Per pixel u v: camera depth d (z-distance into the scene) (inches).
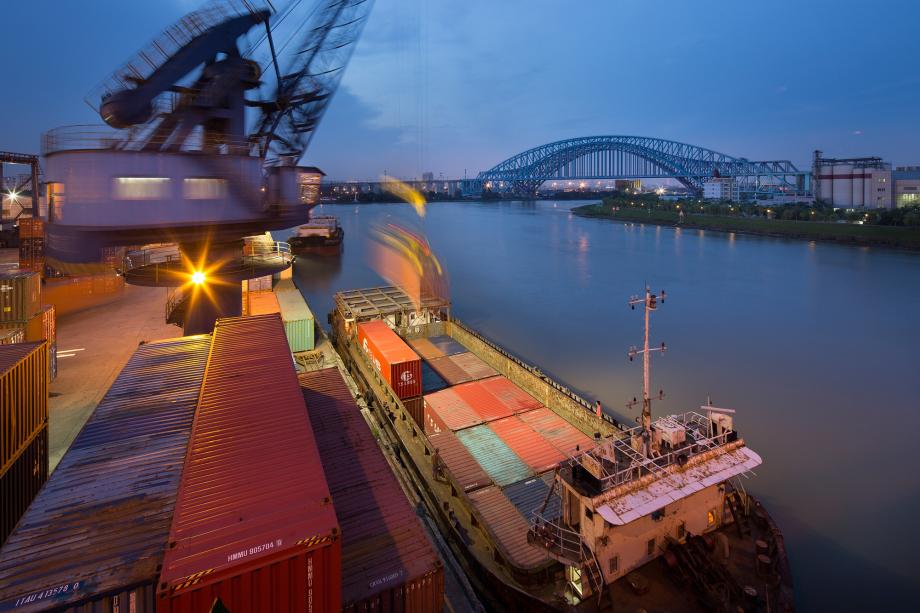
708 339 1806.1
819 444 1017.5
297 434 429.1
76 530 321.1
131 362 609.3
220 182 921.5
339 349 1398.9
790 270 3390.7
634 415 1178.0
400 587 393.7
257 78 1039.0
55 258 888.9
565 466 526.3
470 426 802.2
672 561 506.6
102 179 819.4
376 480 517.7
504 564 529.0
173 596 271.6
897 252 4197.8
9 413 488.4
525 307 2364.7
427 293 1573.6
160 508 343.3
